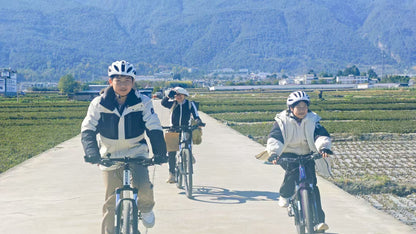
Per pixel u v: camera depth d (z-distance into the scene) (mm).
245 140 18984
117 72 4812
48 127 31625
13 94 148625
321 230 5266
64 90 159125
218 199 8477
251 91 178125
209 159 13594
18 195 8914
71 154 14914
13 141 22031
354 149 20281
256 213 7488
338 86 194500
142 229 6652
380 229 6574
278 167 12148
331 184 9805
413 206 9773
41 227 6820
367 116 40062
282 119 5711
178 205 8031
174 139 9328
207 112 50188
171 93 9273
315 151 5742
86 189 9453
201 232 6492
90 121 4984
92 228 6754
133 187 5051
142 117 5051
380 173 14242
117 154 5176
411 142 22906
